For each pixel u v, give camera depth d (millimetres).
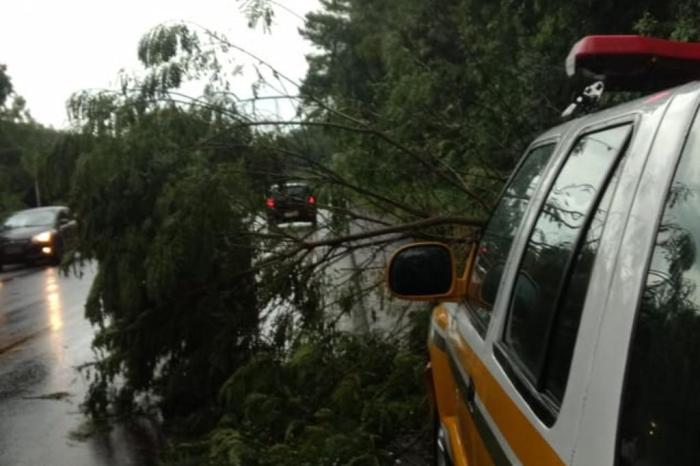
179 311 6543
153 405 7145
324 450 5020
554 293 2098
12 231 20812
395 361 5953
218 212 6180
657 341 1399
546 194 2559
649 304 1448
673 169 1514
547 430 1768
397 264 3625
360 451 5035
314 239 6773
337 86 7770
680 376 1324
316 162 6941
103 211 6391
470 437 2885
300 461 5074
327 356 6355
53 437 6375
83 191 6344
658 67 2264
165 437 6320
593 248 1823
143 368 6836
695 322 1332
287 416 5797
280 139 6902
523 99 7449
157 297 6133
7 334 10609
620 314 1513
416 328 6559
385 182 7129
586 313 1686
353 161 6969
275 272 6594
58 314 11969
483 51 8086
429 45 9320
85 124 6441
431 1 10203
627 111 1949
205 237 6160
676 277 1410
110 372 6805
